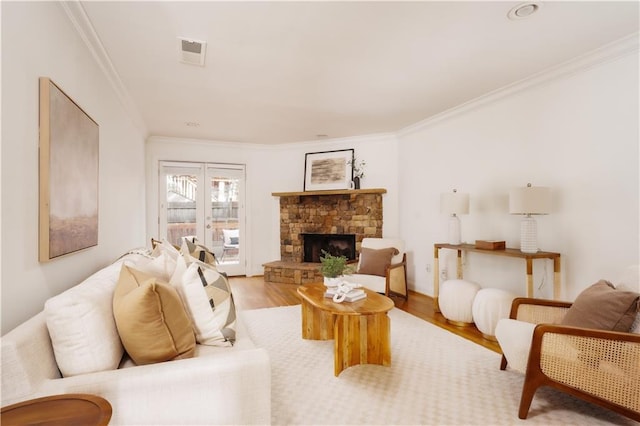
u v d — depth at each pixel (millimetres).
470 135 3857
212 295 1612
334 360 2387
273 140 5711
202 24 2148
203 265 1827
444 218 4266
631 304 1638
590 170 2682
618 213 2508
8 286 1208
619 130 2500
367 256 4195
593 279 2658
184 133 5172
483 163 3688
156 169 5332
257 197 6016
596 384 1633
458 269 3648
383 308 2342
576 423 1754
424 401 1955
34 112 1413
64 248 1649
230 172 5844
